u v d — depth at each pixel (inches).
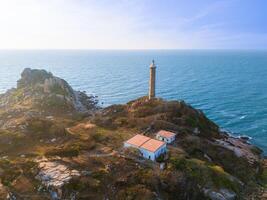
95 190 1362.0
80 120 2802.7
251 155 2554.1
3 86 6161.4
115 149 1849.2
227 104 4793.3
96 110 3661.4
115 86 6456.7
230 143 2738.7
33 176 1437.0
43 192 1336.1
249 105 4729.3
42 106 3198.8
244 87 6363.2
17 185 1373.0
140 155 1765.5
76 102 3846.0
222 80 7416.3
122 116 2797.7
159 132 2234.3
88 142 1940.2
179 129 2400.3
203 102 4928.6
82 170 1492.4
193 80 7401.6
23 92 3690.9
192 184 1572.3
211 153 2245.3
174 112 2768.2
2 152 1781.5
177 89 6082.7
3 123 2632.9
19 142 1935.3
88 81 7155.5
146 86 6456.7
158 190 1432.1
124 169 1547.7
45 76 4183.1
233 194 1715.1
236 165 2217.0
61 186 1341.0
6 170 1483.8
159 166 1657.2
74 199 1309.1
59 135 2084.2
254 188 1962.4
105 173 1478.8
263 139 3262.8
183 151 1998.0
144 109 2859.3
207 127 2910.9
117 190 1380.4
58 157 1653.5
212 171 1820.9
